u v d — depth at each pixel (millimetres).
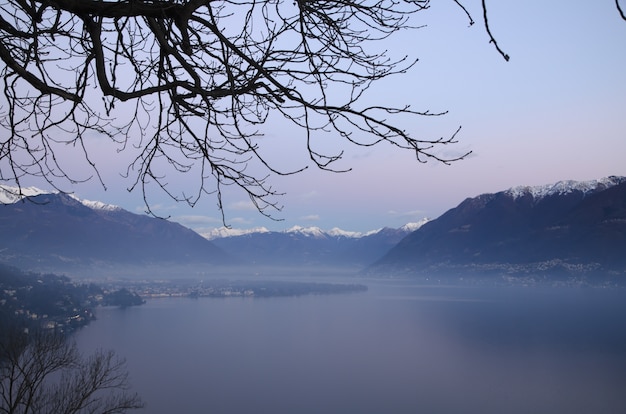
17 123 2799
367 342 83062
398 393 54094
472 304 146625
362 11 2713
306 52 2654
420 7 2676
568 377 62719
